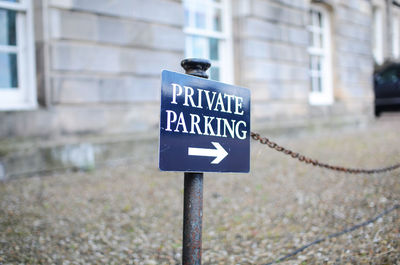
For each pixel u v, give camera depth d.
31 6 5.83
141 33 6.84
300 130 9.79
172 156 1.82
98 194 5.09
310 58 11.59
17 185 5.17
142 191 5.29
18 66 5.86
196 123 1.92
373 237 3.28
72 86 6.03
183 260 1.97
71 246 3.60
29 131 5.62
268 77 9.28
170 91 1.82
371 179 5.22
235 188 5.53
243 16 8.77
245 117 2.18
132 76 6.77
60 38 5.88
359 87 12.75
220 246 3.74
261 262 3.28
